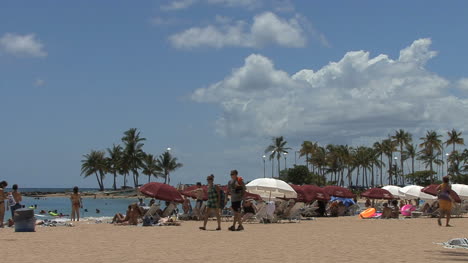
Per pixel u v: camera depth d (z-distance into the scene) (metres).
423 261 8.95
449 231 16.77
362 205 55.53
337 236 14.58
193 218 25.27
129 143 102.44
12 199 19.48
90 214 43.75
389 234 15.36
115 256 9.60
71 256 9.59
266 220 22.86
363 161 128.62
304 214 30.03
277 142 117.75
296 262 8.82
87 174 110.38
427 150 112.69
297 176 112.25
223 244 12.01
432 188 29.75
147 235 14.83
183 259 9.20
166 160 106.38
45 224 20.47
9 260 9.00
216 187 17.25
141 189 22.97
